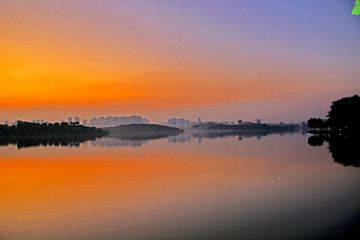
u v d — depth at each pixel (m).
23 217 21.17
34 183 34.88
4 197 27.61
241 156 61.50
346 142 97.38
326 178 33.97
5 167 50.94
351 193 26.22
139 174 39.91
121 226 18.78
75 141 152.75
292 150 73.31
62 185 33.25
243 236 16.61
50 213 22.12
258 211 21.17
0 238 17.23
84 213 21.89
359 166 43.19
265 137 166.50
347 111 116.38
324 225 17.94
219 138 163.38
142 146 103.62
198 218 19.92
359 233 16.52
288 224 18.27
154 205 23.55
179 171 41.84
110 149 90.38
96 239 16.81
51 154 75.31
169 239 16.52
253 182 32.28
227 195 26.30
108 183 33.81
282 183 31.42
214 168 44.12
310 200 23.92
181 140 148.75
